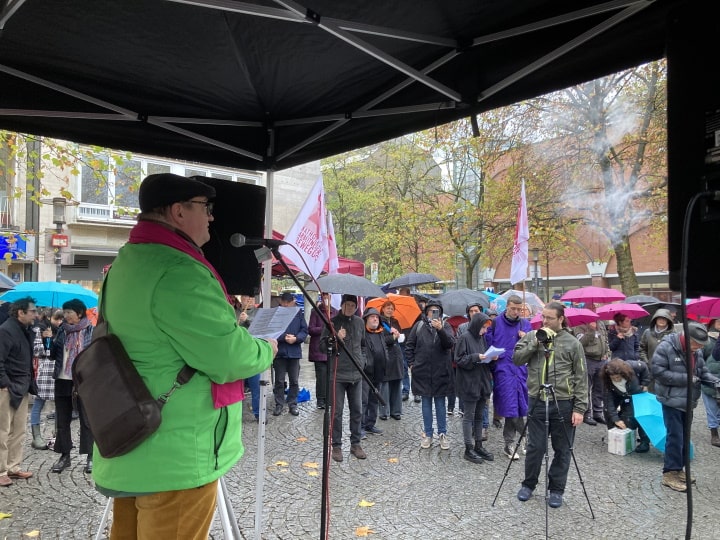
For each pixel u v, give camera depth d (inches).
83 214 723.4
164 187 77.4
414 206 789.2
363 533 159.8
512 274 309.6
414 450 252.2
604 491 199.6
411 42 98.4
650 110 557.6
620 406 265.7
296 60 110.0
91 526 161.6
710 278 60.4
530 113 626.8
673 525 169.9
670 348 205.3
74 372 72.3
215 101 132.7
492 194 683.4
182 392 69.9
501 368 243.6
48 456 235.3
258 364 76.6
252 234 142.4
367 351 282.2
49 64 108.7
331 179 970.7
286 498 187.5
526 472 190.9
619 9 81.4
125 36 98.1
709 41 62.0
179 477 68.7
